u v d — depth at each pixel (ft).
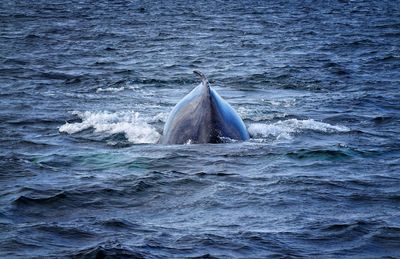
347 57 462.60
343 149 213.87
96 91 331.57
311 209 160.66
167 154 202.80
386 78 373.40
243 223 151.02
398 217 155.43
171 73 398.01
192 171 189.06
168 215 156.97
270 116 270.46
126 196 169.58
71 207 162.50
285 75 385.91
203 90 221.25
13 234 143.13
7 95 312.50
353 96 317.83
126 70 403.75
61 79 365.40
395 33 608.60
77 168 195.42
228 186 175.94
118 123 249.75
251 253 134.82
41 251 135.03
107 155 207.82
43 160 203.92
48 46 508.94
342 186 177.68
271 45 533.14
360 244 140.15
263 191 172.76
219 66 426.92
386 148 219.41
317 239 142.10
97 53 480.64
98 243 138.62
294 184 178.29
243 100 311.06
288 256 133.59
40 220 153.69
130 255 131.75
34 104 292.20
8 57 440.86
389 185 179.11
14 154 210.38
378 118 268.62
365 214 157.48
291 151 209.67
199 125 212.64
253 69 411.34
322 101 305.32
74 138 232.12
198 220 153.38
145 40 562.25
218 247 137.39
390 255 135.54
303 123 254.68
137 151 209.56
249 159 200.54
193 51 500.74
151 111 279.69
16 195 169.58
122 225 149.38
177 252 134.51
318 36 590.14
